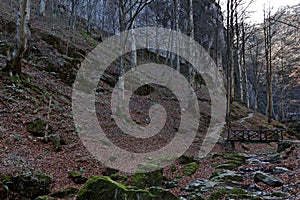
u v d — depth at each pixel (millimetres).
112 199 5254
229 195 6641
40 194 6820
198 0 33781
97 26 35969
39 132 10070
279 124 27500
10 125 9820
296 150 12266
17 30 12430
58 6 32906
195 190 7734
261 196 6703
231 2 19609
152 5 35312
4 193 6309
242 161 11891
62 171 8359
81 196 5355
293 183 7695
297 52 36594
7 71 12469
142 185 8008
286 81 39625
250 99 43969
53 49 18812
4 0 25406
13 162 7711
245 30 36406
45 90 13469
